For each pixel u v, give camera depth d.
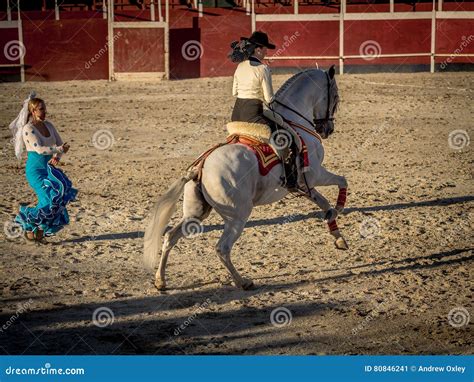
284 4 33.12
